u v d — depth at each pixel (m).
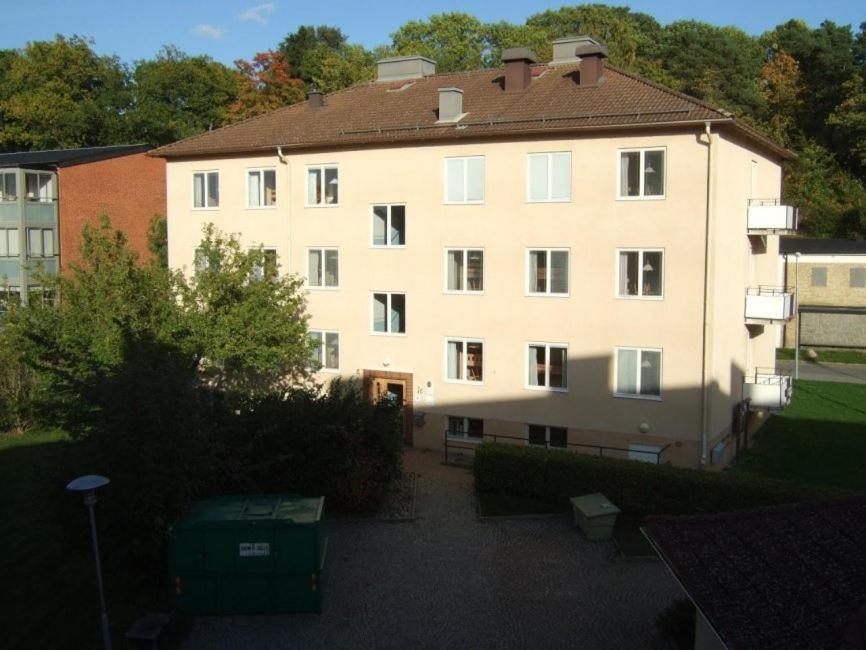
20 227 41.16
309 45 67.75
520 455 21.17
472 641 14.43
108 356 21.78
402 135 26.17
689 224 22.67
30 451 28.03
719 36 63.22
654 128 22.84
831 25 67.38
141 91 61.25
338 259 27.98
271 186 29.17
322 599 15.92
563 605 15.66
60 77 62.59
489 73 30.42
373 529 19.58
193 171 30.38
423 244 26.41
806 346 43.84
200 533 15.42
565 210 24.23
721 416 23.92
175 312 23.59
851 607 9.23
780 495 18.05
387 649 14.25
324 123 29.16
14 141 60.38
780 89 64.06
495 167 25.12
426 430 26.81
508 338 25.33
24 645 14.64
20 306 24.50
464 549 18.33
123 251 24.62
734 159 23.88
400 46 63.59
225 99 62.97
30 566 17.78
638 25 70.06
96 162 43.97
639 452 23.70
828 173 62.31
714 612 10.02
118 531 15.76
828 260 44.75
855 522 10.93
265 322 24.23
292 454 19.83
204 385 21.06
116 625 15.22
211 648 14.37
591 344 24.17
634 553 17.78
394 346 27.17
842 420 28.53
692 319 22.80
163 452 15.59
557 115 24.52
